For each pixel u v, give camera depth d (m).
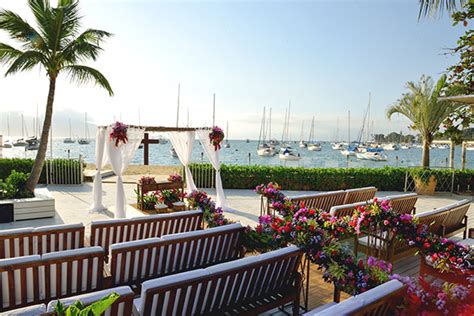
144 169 13.48
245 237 3.08
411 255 4.05
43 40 6.89
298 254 2.43
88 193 8.73
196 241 2.81
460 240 4.31
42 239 2.93
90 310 1.09
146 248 2.55
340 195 5.59
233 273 2.05
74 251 2.27
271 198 4.75
